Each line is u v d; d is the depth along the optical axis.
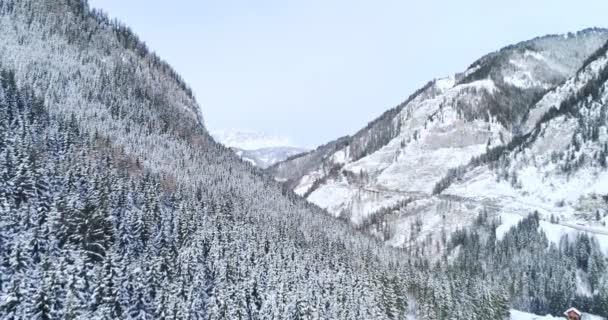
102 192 102.38
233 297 85.75
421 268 147.88
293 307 87.00
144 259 90.56
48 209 89.12
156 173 141.75
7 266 74.00
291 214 170.75
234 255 101.06
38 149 113.56
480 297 119.25
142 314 75.81
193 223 109.06
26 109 130.62
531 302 156.75
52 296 63.69
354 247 152.88
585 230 183.50
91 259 88.19
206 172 175.25
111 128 167.50
